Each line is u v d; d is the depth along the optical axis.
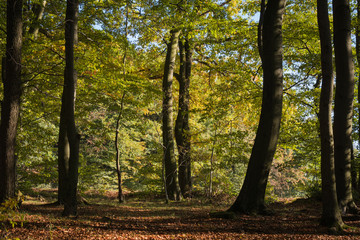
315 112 13.74
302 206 11.91
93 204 12.56
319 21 7.61
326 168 7.39
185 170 18.11
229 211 9.05
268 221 8.16
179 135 18.25
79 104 15.24
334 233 6.88
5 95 8.97
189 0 12.50
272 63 9.16
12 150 8.94
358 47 14.00
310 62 12.59
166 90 17.14
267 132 9.11
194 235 6.62
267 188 15.53
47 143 15.08
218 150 15.49
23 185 14.16
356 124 14.05
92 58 10.87
